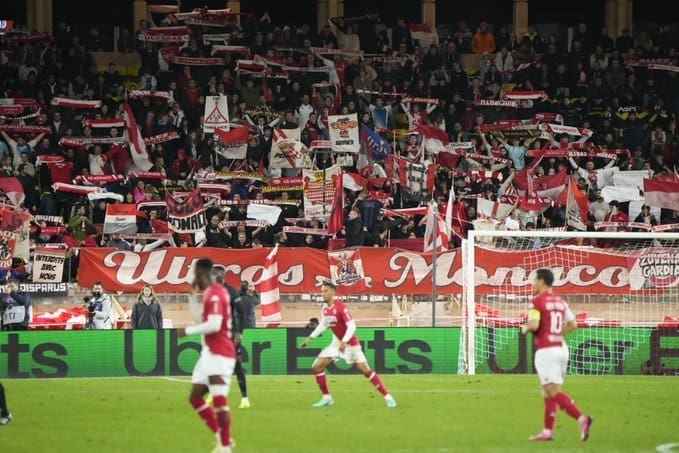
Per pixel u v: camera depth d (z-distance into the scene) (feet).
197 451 73.92
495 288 154.71
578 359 137.90
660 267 155.43
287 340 133.69
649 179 177.99
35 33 199.11
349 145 184.96
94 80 196.24
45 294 151.53
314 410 96.02
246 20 208.33
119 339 131.95
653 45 223.92
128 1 241.35
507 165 188.75
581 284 155.33
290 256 155.02
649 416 93.56
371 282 155.22
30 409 97.04
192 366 132.77
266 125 189.57
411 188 175.52
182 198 170.30
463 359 135.64
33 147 181.47
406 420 89.25
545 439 78.64
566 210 173.78
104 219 169.07
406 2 248.73
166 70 197.57
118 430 83.87
